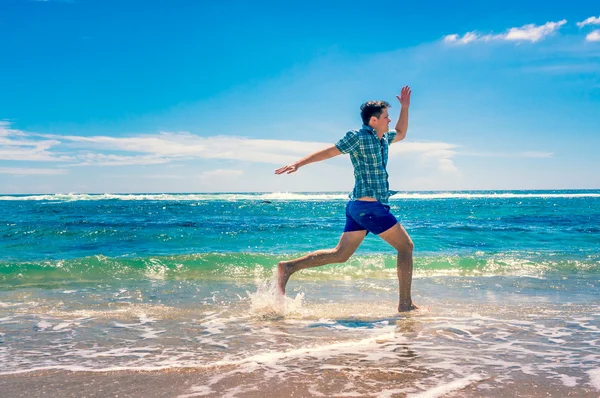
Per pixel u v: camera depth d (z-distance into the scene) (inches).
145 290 221.3
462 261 309.4
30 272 266.4
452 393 88.3
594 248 403.9
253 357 113.1
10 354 116.9
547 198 2812.5
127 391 89.8
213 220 811.4
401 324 151.3
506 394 88.0
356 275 266.5
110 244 432.8
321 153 168.7
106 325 151.0
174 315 166.7
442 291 217.3
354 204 173.3
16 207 1315.2
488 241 458.3
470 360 110.9
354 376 98.8
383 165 174.4
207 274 271.6
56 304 186.2
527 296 204.2
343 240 179.3
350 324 152.8
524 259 326.0
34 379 96.8
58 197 2490.2
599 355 115.4
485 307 179.8
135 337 135.3
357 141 169.0
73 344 127.3
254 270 284.2
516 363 108.5
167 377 98.3
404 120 192.9
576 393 88.8
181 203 1812.3
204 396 87.2
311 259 178.2
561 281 247.4
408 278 173.8
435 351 119.0
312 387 92.0
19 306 181.9
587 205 1537.9
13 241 442.6
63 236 480.1
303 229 599.8
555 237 493.4
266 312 171.2
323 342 129.1
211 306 184.4
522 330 142.4
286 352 118.2
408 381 95.6
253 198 2699.3
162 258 306.7
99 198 2476.6
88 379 97.0
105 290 220.7
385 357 113.6
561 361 110.0
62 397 86.7
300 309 176.9
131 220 791.7
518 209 1237.1
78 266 279.3
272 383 94.4
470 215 948.6
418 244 431.2
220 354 117.3
